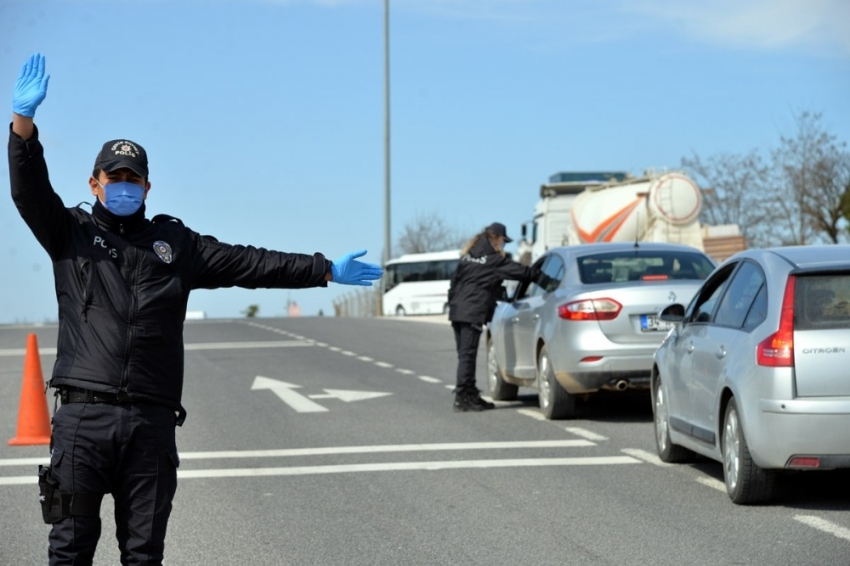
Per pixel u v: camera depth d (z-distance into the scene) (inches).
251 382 1302.9
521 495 650.2
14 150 338.0
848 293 581.0
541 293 1009.5
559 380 933.2
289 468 749.3
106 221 357.4
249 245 378.6
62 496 349.7
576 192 2930.6
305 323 2874.0
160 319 354.9
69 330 351.9
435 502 634.8
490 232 1031.6
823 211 3636.8
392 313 4658.0
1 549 545.3
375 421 968.3
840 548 515.8
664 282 919.7
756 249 656.4
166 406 358.0
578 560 504.7
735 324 633.6
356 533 564.1
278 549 534.0
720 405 628.4
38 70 341.1
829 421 561.0
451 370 1451.8
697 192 2482.8
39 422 873.5
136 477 354.6
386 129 3479.3
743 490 600.4
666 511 601.3
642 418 968.3
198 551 531.5
